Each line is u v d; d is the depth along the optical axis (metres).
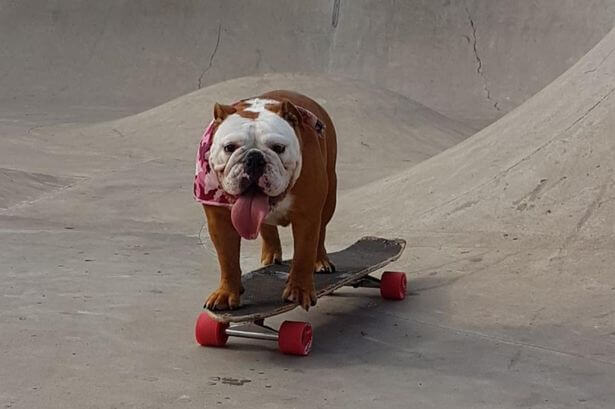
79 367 2.55
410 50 11.72
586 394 2.43
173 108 7.71
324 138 2.71
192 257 3.65
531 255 3.40
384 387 2.46
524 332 2.81
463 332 2.82
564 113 4.04
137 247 3.79
